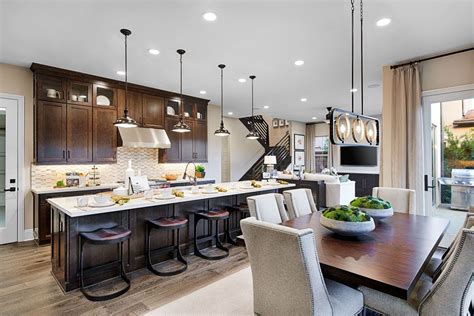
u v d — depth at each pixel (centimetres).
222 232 436
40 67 432
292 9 279
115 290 281
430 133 407
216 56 404
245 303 256
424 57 406
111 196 333
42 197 424
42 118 438
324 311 152
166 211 362
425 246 191
